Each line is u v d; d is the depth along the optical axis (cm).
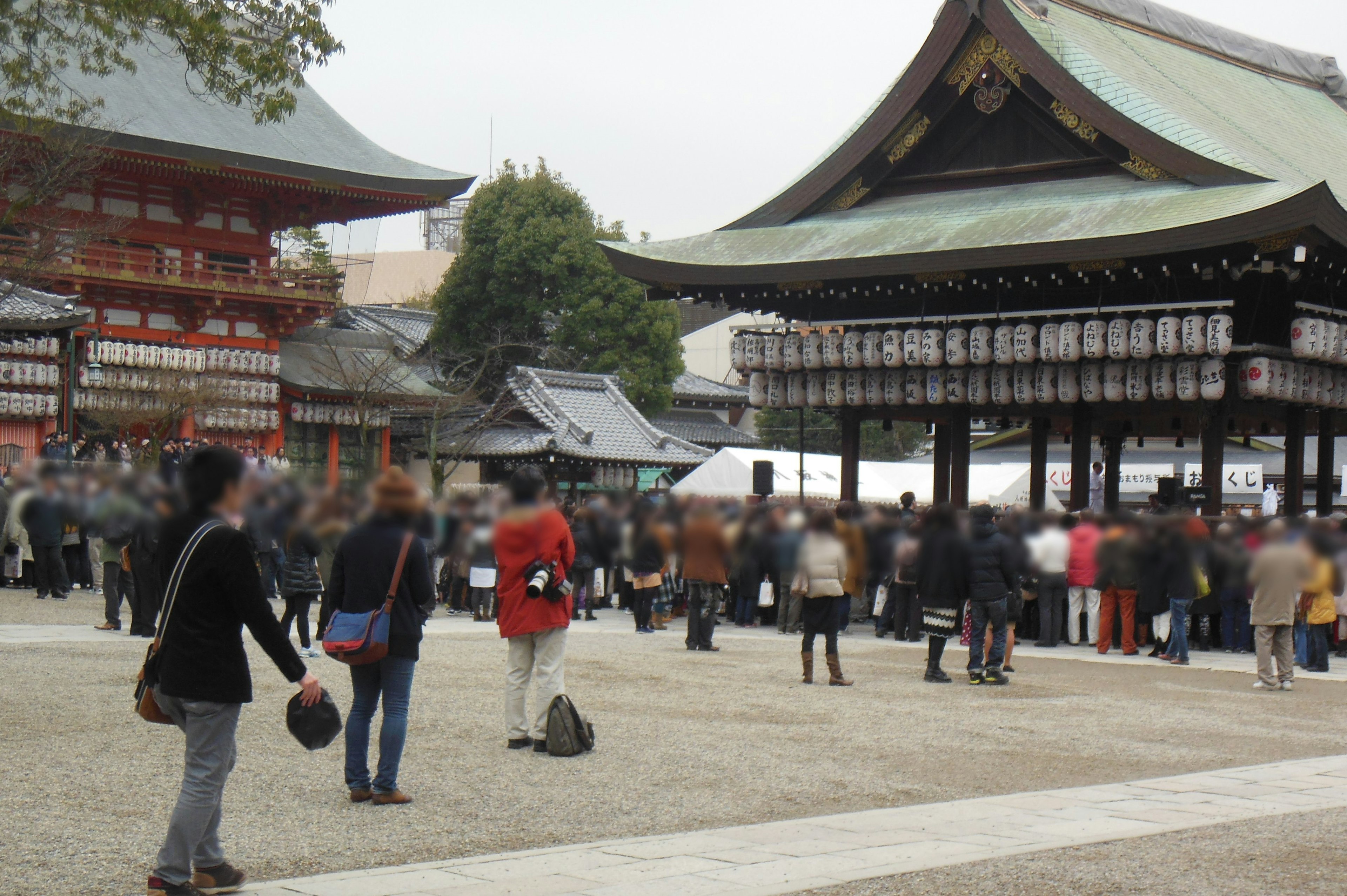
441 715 1320
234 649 693
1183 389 2431
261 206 4538
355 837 836
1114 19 3347
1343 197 2884
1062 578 2259
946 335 2673
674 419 6456
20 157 2706
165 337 4309
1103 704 1549
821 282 2766
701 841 827
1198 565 2098
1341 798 1002
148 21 1723
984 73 2814
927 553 1717
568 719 1128
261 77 1656
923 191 2959
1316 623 1942
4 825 834
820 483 3472
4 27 1700
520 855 783
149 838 816
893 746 1225
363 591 927
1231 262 2380
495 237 5319
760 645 2178
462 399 4594
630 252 2958
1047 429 2953
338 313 5678
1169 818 912
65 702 1295
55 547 2370
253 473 1434
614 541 2550
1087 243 2419
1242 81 3619
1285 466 2728
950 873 737
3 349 3584
